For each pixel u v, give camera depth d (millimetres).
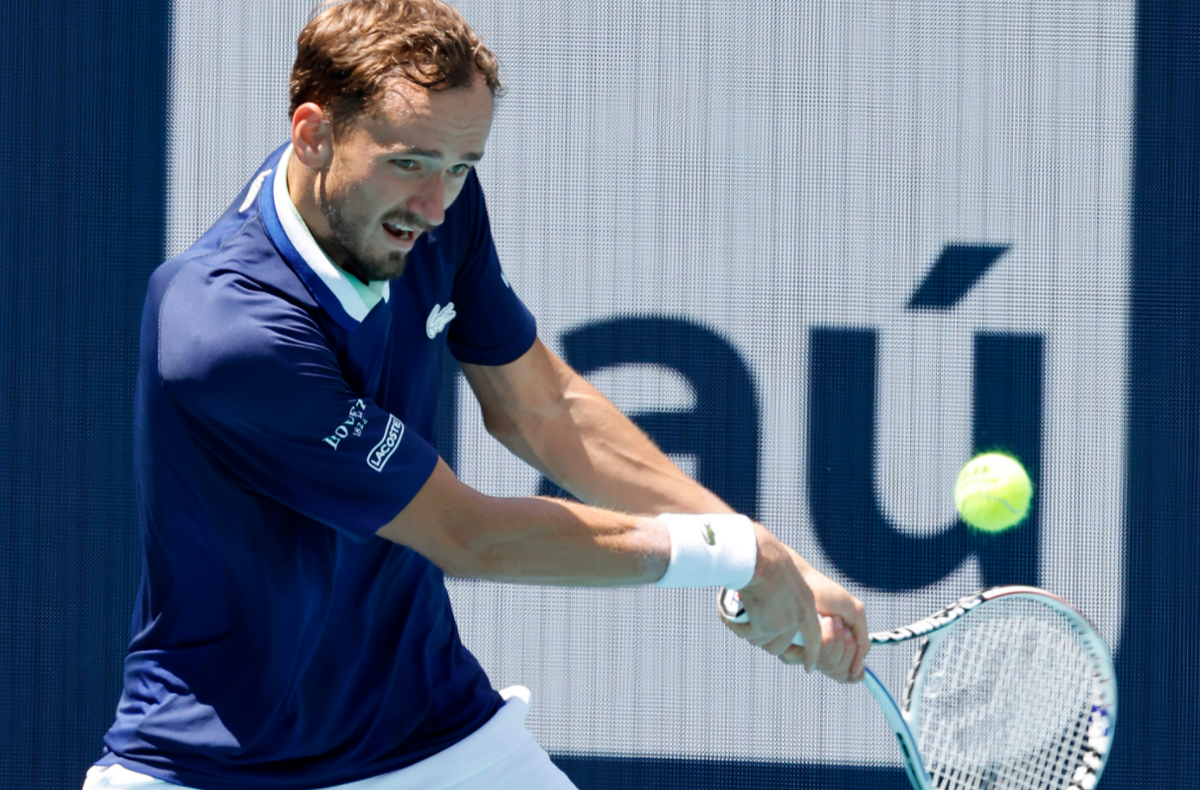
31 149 12328
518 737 6391
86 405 12156
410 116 4562
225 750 5398
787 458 12172
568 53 12391
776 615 5645
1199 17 12242
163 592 5348
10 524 12039
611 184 12336
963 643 7168
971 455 12109
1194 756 11766
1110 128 12250
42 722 11922
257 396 4758
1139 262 12188
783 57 12359
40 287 12242
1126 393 12086
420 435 6047
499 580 5250
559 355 12281
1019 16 12312
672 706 11852
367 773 5895
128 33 12391
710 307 12281
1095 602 11945
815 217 12305
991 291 12219
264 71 12430
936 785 7332
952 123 12305
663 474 6734
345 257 5055
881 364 12180
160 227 12328
